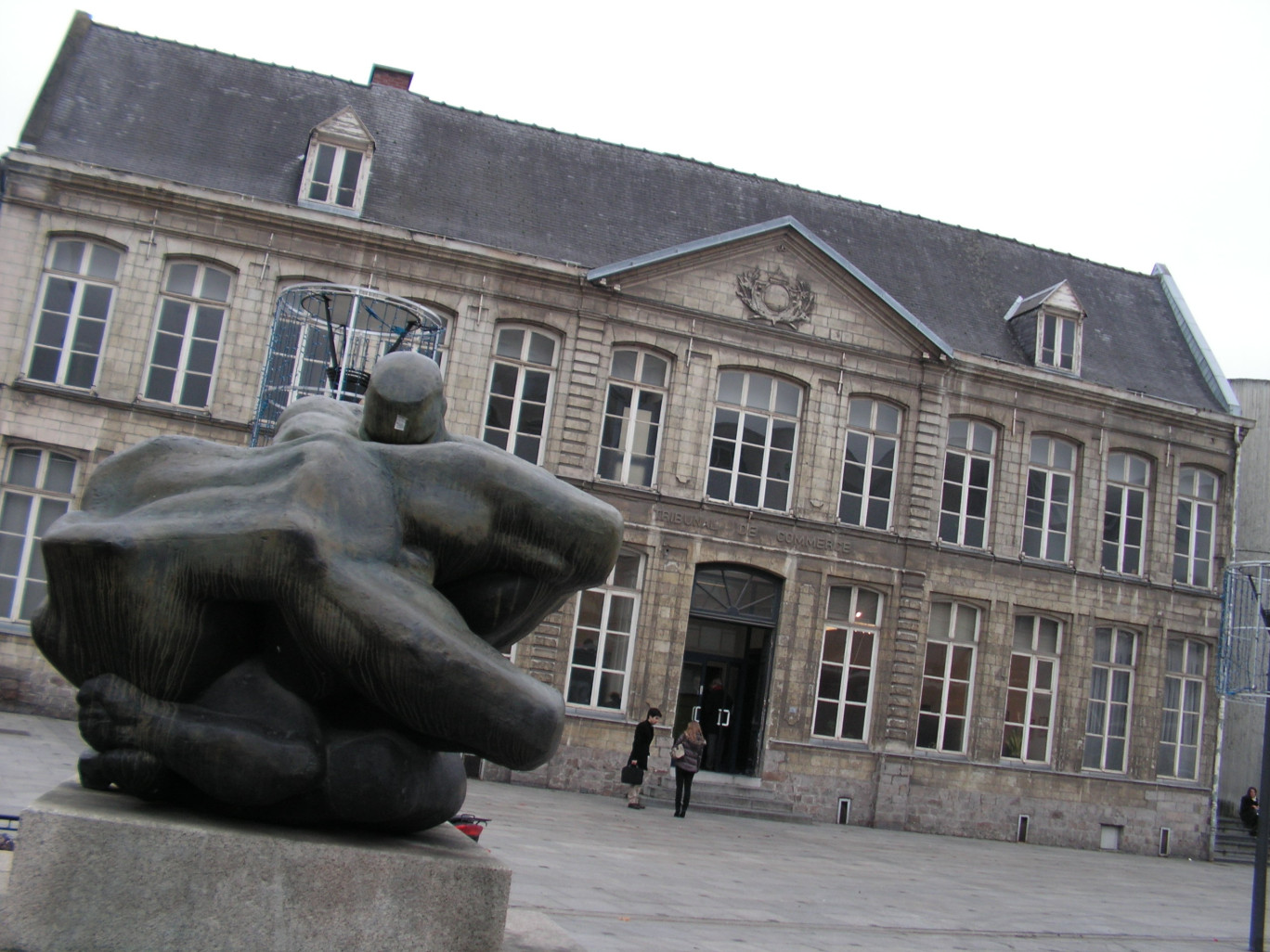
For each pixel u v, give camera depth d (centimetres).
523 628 407
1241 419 2925
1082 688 2747
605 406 2464
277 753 347
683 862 1498
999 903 1527
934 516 2648
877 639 2588
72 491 2186
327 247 2312
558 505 388
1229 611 1556
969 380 2712
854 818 2495
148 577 348
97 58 2467
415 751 363
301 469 359
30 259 2192
